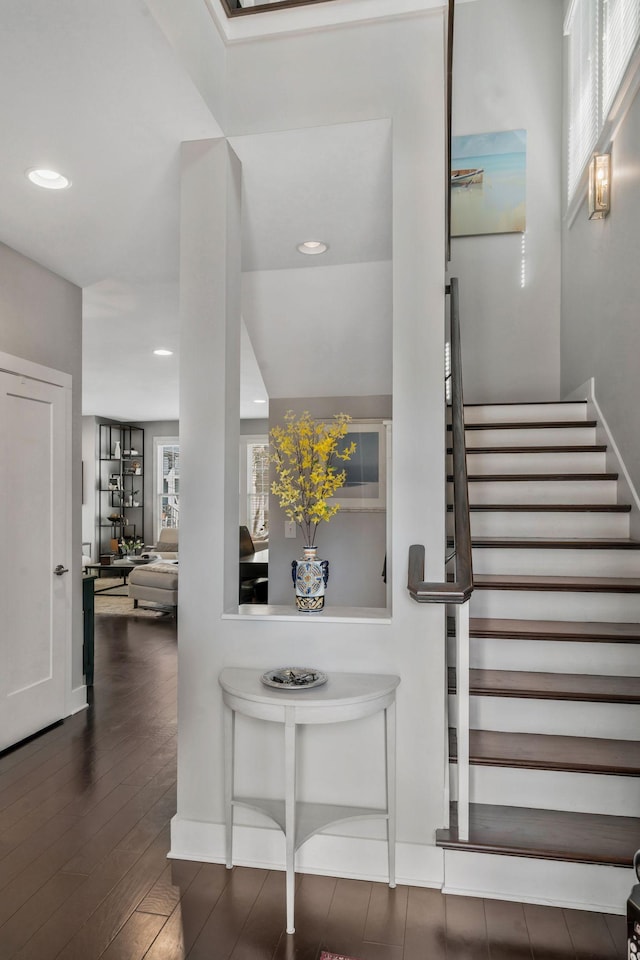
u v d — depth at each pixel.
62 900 2.09
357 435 5.02
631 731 2.41
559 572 3.10
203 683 2.41
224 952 1.85
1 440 3.33
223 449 2.40
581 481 3.50
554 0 5.22
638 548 3.03
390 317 4.04
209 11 2.24
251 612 2.43
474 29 5.32
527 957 1.84
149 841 2.46
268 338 4.34
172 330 5.10
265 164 2.57
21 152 2.47
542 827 2.17
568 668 2.63
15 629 3.43
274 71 2.38
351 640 2.31
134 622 6.84
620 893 2.03
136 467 11.00
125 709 4.00
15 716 3.41
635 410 3.24
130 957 1.83
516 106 5.23
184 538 2.42
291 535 5.18
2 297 3.36
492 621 2.84
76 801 2.78
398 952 1.86
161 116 2.26
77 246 3.38
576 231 4.52
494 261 5.21
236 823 2.35
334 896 2.14
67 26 1.79
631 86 3.26
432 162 2.29
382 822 2.28
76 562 4.02
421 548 2.24
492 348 5.19
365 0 2.33
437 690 2.25
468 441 3.97
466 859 2.14
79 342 4.04
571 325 4.69
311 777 2.34
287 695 2.03
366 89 2.33
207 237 2.43
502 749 2.32
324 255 3.49
